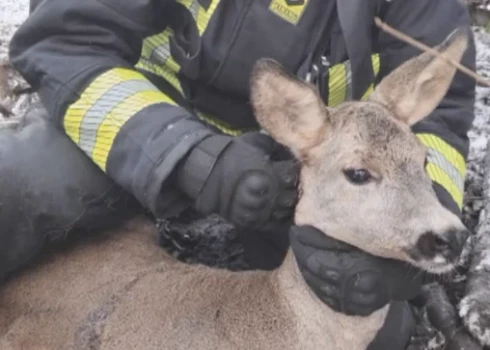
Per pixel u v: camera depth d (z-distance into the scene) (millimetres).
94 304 1032
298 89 921
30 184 1016
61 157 1026
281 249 1173
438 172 1029
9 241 1033
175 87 1099
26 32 1025
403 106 971
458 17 1087
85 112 998
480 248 1167
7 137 1031
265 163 932
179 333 981
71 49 1019
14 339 1046
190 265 1065
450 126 1081
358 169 905
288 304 966
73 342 1026
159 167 950
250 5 1032
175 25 1060
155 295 1014
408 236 891
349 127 920
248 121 1104
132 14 1020
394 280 933
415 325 1132
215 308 983
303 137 931
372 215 901
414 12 1072
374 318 963
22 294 1064
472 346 1099
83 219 1049
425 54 966
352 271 921
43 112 1069
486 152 1292
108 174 1000
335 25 1043
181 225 1233
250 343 966
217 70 1053
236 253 1213
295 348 964
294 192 940
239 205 932
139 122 974
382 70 1094
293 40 1038
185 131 957
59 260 1074
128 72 1018
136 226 1104
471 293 1120
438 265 882
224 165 934
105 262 1064
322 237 932
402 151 908
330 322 958
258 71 919
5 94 1398
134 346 993
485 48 1435
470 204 1246
